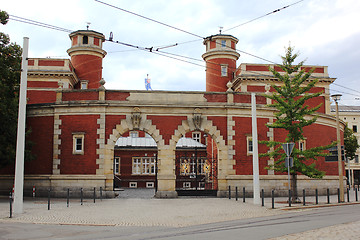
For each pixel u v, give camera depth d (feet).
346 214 55.93
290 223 46.42
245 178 90.12
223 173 90.12
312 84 77.20
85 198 86.17
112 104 88.94
